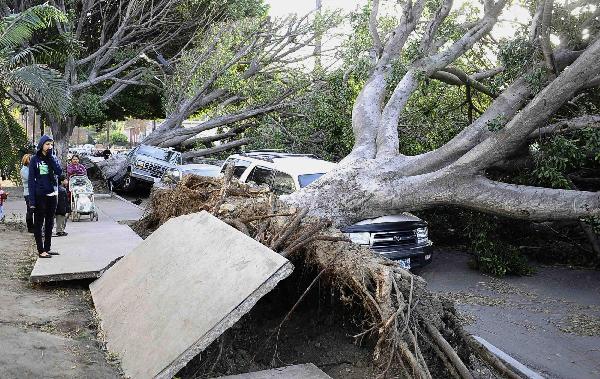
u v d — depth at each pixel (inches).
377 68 482.6
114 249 347.6
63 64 887.1
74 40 794.2
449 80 460.1
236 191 344.2
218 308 191.5
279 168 403.9
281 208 295.1
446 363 200.2
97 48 1059.9
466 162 350.6
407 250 354.6
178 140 867.4
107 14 1002.7
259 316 257.4
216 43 842.8
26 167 421.7
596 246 411.8
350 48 537.0
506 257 401.4
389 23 556.7
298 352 234.8
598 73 325.1
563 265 443.2
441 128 495.2
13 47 644.1
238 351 224.4
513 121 339.0
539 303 335.9
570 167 429.7
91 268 295.6
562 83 321.4
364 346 231.3
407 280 216.1
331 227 272.8
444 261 438.9
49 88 597.9
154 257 262.4
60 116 621.9
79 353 200.5
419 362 188.5
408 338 200.8
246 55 833.5
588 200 327.3
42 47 759.7
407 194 356.8
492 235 408.5
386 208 361.7
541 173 363.3
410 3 489.4
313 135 607.8
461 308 321.7
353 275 219.6
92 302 266.4
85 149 1763.0
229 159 468.4
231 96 904.3
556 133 368.5
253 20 827.4
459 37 486.3
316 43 799.7
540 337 279.0
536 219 343.9
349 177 366.3
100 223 466.9
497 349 256.2
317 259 240.8
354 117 438.3
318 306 255.8
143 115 1298.0
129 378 183.6
